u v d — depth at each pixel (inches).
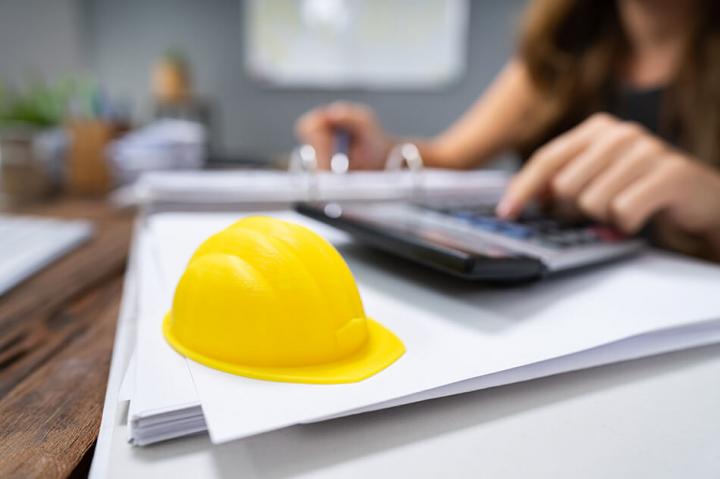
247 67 91.6
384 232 9.6
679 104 23.5
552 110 27.8
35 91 29.9
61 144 29.0
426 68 93.1
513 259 8.7
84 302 10.9
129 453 5.1
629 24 27.1
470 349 6.7
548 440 5.5
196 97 92.2
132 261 13.0
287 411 5.1
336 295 6.3
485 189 19.1
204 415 5.0
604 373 7.0
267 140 95.3
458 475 4.9
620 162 13.1
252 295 6.0
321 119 25.9
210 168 36.0
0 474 5.1
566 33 27.7
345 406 5.2
